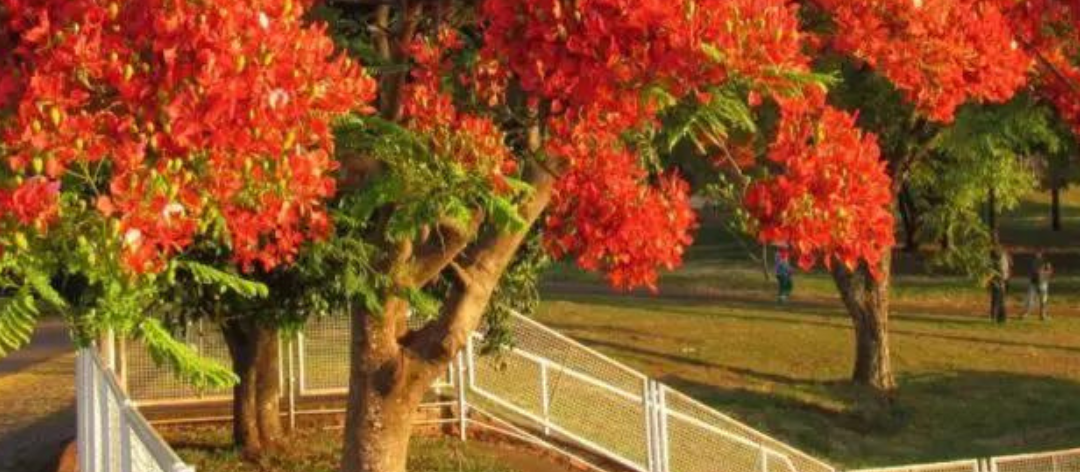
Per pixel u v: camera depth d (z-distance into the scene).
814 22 10.62
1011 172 26.80
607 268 10.27
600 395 19.09
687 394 26.44
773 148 9.50
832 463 22.61
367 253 10.98
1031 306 37.53
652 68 7.99
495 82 9.49
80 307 7.76
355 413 11.91
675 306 37.75
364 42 10.91
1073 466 18.97
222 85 6.36
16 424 20.45
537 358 19.11
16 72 6.75
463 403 19.05
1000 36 10.52
